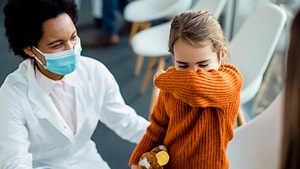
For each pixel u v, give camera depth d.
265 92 2.41
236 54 1.93
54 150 1.47
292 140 0.69
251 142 1.42
